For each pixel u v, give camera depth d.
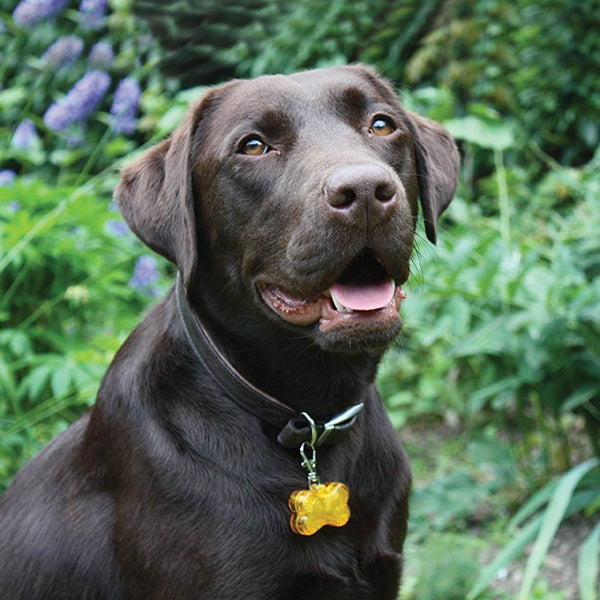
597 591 3.90
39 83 5.22
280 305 2.60
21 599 2.74
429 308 5.00
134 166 2.94
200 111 2.84
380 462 2.88
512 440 5.20
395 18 8.09
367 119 2.78
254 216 2.64
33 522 2.79
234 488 2.57
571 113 7.20
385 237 2.40
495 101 7.59
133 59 7.26
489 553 4.31
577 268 4.75
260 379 2.78
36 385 4.16
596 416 4.51
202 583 2.50
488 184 6.12
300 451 2.66
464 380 5.23
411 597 3.97
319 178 2.42
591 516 4.45
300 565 2.56
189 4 8.13
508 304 4.36
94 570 2.66
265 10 8.53
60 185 5.32
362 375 2.83
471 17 7.88
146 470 2.58
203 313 2.80
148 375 2.71
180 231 2.70
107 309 5.18
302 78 2.80
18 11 5.14
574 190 5.91
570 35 7.35
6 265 4.32
